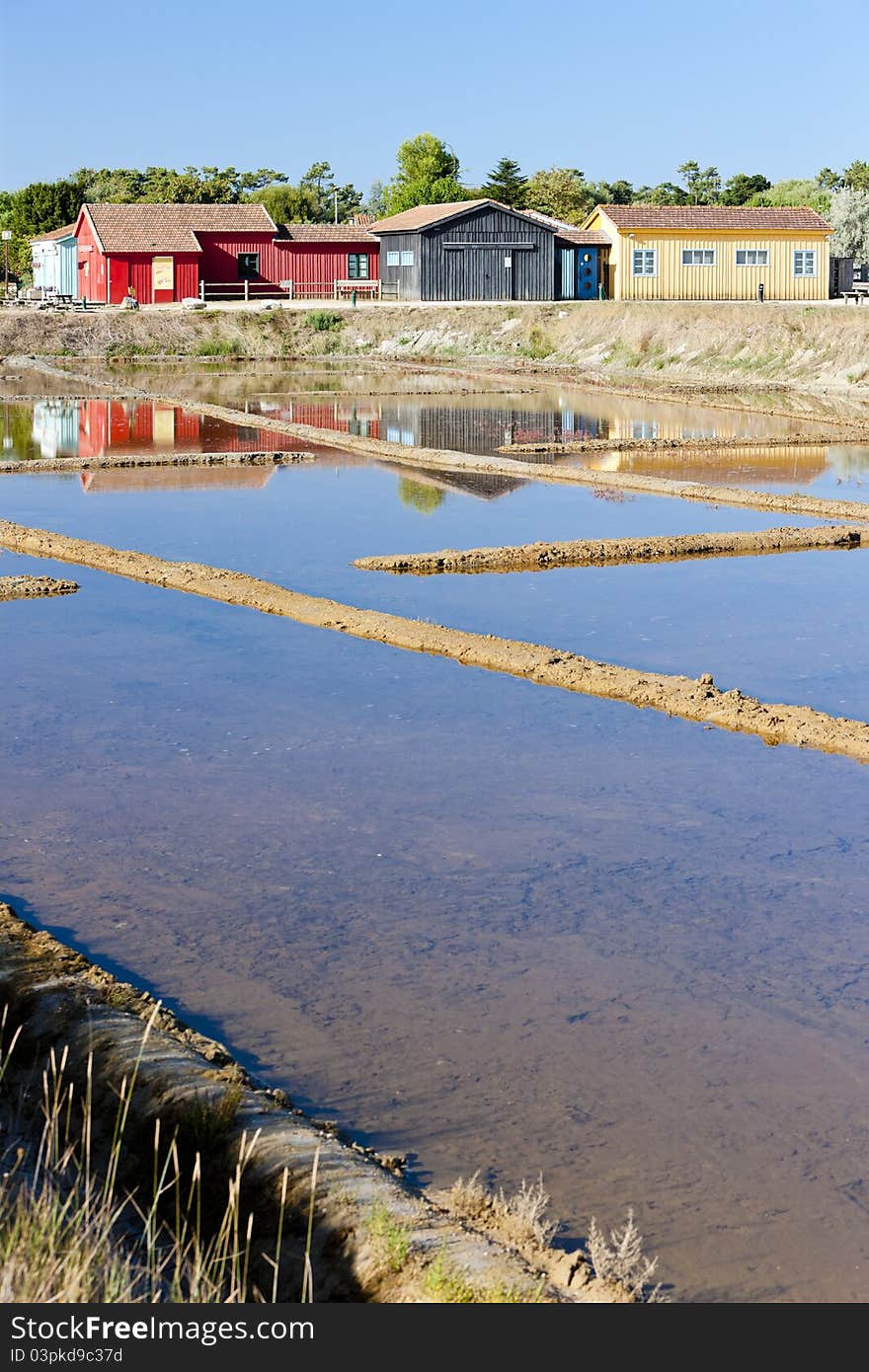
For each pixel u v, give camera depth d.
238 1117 6.91
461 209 72.44
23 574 20.52
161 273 73.62
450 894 10.05
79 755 12.84
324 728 13.65
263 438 38.38
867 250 95.56
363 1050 7.97
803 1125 7.31
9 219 107.06
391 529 24.66
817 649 16.80
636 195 145.88
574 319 67.62
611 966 9.02
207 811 11.54
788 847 10.95
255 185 151.75
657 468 32.81
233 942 9.29
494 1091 7.59
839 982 8.84
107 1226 5.64
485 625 17.86
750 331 60.41
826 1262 6.27
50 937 9.08
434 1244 6.03
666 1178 6.87
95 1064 7.34
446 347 68.19
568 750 13.10
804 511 26.61
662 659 16.36
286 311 70.44
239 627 17.61
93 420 42.47
